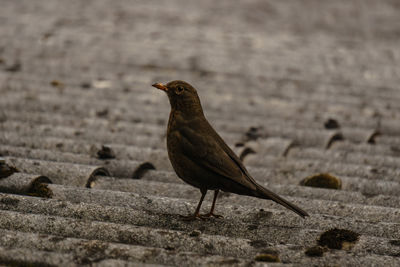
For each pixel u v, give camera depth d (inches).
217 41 781.3
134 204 291.3
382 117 511.5
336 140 441.4
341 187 340.8
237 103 538.9
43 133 412.2
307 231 259.4
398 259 233.1
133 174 346.0
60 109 482.6
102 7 970.7
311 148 413.1
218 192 304.2
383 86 625.0
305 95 578.2
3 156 343.9
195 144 282.5
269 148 415.2
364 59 733.3
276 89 595.8
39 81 552.4
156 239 248.4
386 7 1138.0
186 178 290.5
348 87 615.8
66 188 295.9
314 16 1032.2
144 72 620.1
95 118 464.1
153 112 498.9
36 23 797.2
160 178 345.7
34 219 254.8
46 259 220.8
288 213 283.9
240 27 901.2
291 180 354.9
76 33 759.1
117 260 221.9
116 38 755.4
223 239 247.4
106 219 271.4
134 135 419.2
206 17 956.6
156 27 840.3
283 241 257.8
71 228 252.1
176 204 294.8
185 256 229.5
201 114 303.9
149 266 217.5
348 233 254.5
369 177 360.2
